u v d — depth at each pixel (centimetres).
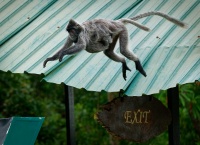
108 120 1077
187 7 1141
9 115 1830
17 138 827
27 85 1883
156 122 1100
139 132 1091
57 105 1980
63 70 1048
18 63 1077
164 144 1644
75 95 1902
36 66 1059
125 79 968
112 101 1080
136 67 946
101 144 1817
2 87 1866
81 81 1020
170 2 1166
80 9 1192
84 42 880
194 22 1102
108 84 1005
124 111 1084
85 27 894
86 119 1831
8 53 1111
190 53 1022
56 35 1134
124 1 1198
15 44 1132
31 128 836
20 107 1836
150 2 1177
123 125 1084
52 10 1210
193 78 955
